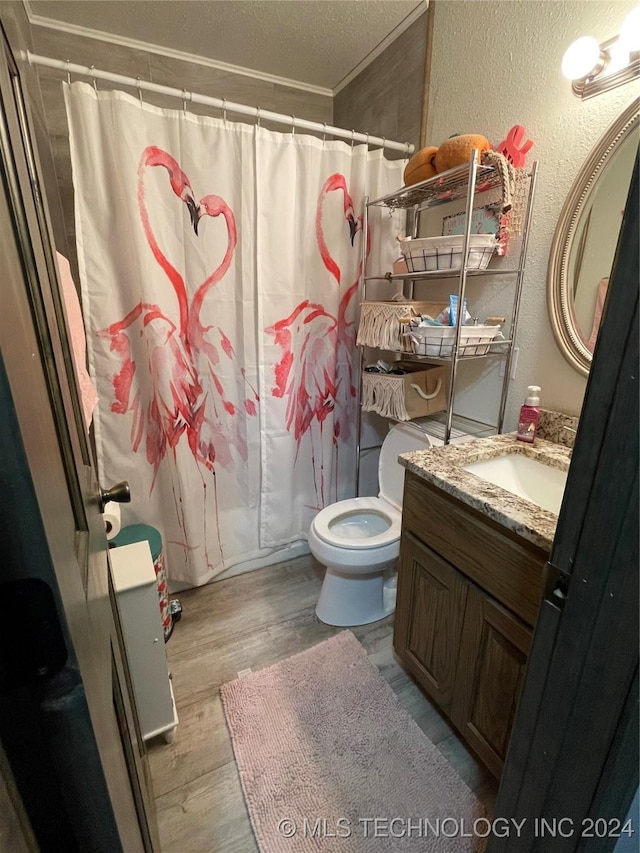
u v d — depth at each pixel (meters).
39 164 0.74
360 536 1.80
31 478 0.24
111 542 1.59
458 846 1.03
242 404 1.85
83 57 1.68
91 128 1.36
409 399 1.68
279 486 2.02
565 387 1.33
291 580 2.04
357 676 1.49
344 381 2.07
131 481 1.72
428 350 1.45
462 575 1.15
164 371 1.60
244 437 1.90
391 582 1.86
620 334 0.48
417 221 1.85
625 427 0.48
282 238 1.69
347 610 1.72
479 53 1.42
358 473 2.13
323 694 1.42
